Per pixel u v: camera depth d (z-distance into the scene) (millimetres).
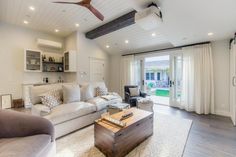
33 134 1427
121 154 1904
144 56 5809
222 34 3545
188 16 2908
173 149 2127
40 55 5016
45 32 5383
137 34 4805
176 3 2582
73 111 2691
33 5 3424
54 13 3838
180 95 4695
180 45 4590
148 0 2555
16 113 1481
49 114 2414
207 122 3326
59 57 5828
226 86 3883
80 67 5395
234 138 2520
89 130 2818
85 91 3619
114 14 3883
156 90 8859
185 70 4473
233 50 3385
